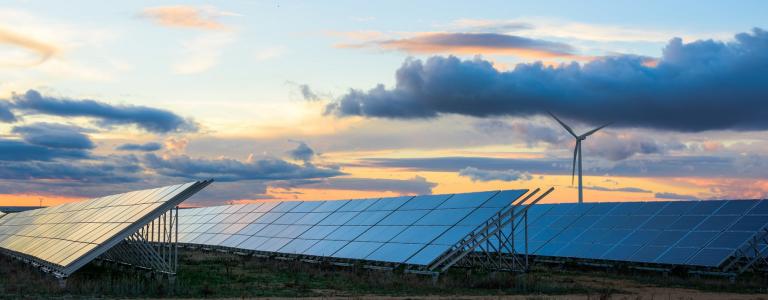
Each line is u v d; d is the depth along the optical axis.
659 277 41.91
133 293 32.91
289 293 33.72
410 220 46.41
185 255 61.34
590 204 56.16
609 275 44.41
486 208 41.47
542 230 56.34
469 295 33.16
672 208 48.31
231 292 34.09
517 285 35.78
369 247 45.22
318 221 58.28
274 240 58.66
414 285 36.66
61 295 32.06
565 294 34.12
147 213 36.25
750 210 42.56
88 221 47.47
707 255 40.50
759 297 32.81
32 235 59.88
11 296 31.22
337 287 36.47
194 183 37.31
